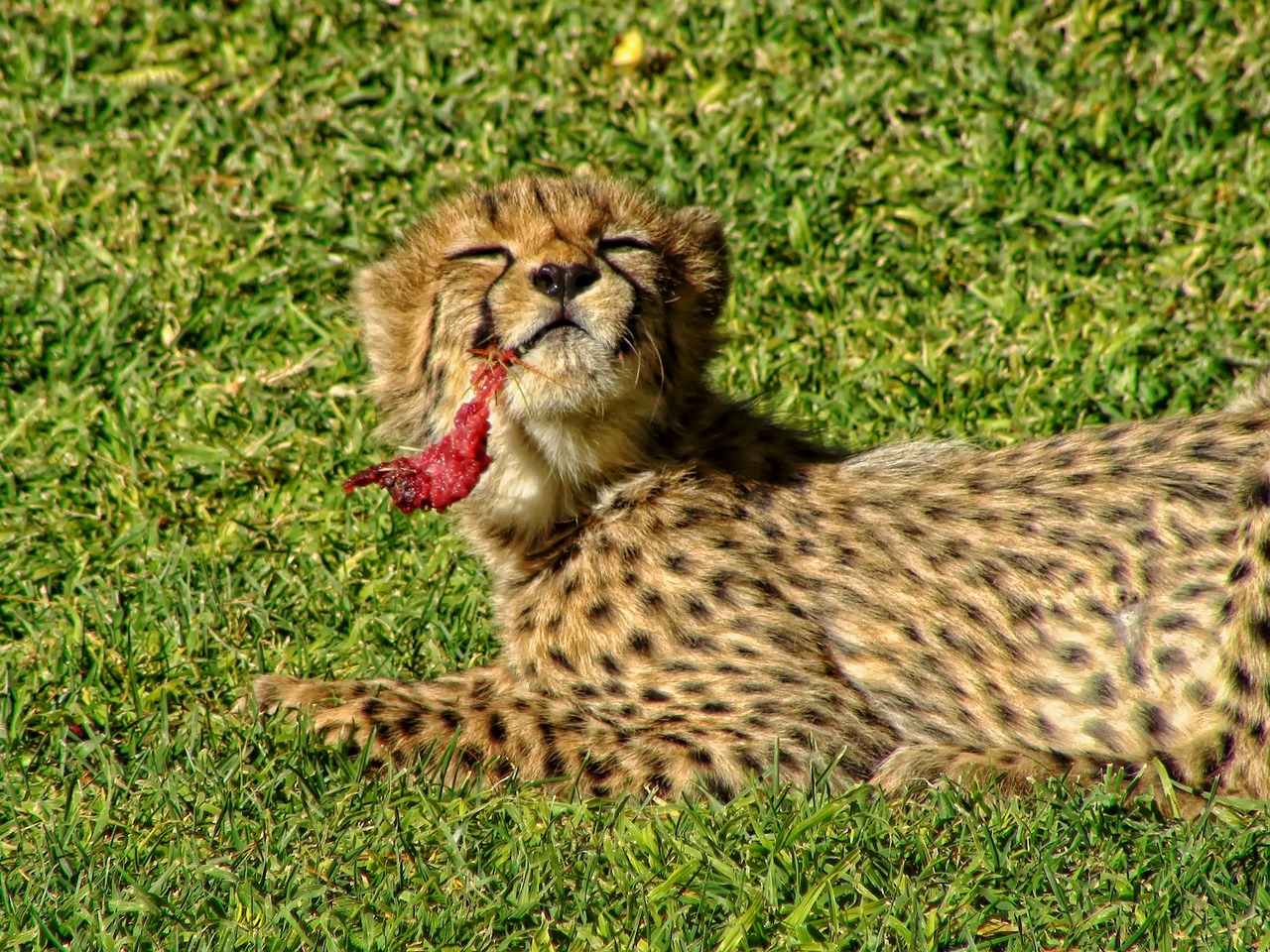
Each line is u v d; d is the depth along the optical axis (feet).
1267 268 46.44
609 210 33.19
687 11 57.77
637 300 31.42
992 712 29.50
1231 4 55.36
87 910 24.49
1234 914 23.84
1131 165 51.21
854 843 26.00
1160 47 54.39
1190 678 28.53
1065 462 31.24
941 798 27.14
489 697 31.09
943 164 50.98
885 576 30.17
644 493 31.63
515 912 24.23
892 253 48.47
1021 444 32.55
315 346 45.52
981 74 54.08
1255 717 27.73
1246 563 28.07
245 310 46.68
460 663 34.12
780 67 55.52
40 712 31.09
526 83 55.31
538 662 31.09
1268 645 27.55
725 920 24.32
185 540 38.11
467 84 55.36
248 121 53.31
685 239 34.01
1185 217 48.70
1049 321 45.03
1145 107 52.65
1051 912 24.14
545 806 27.40
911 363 43.93
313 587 36.68
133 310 45.80
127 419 42.22
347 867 25.95
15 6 58.18
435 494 30.86
